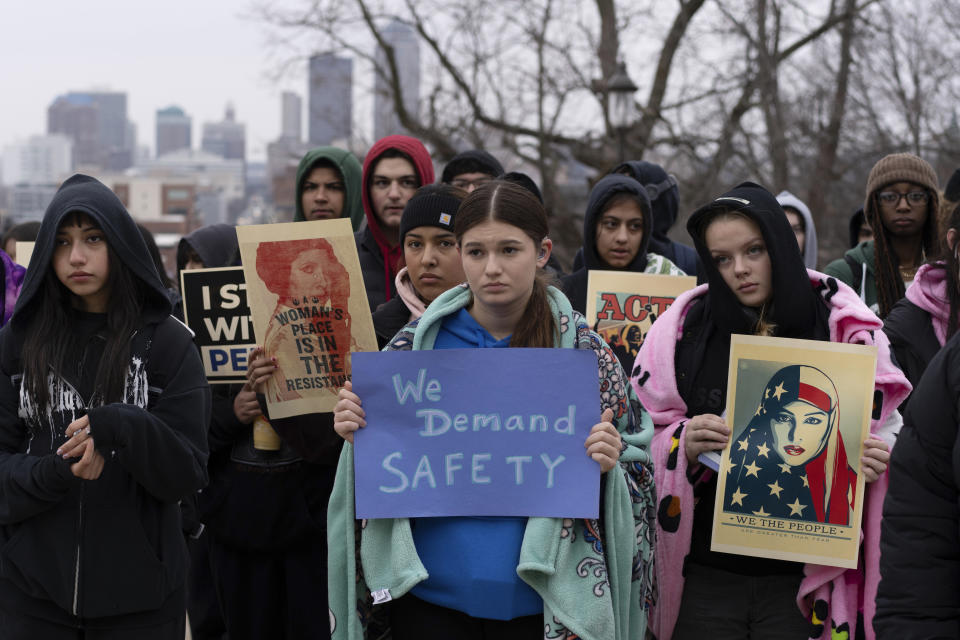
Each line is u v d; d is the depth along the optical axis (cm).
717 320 333
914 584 237
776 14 1638
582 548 273
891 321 364
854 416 308
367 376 281
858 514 304
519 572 266
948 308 347
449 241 368
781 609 319
